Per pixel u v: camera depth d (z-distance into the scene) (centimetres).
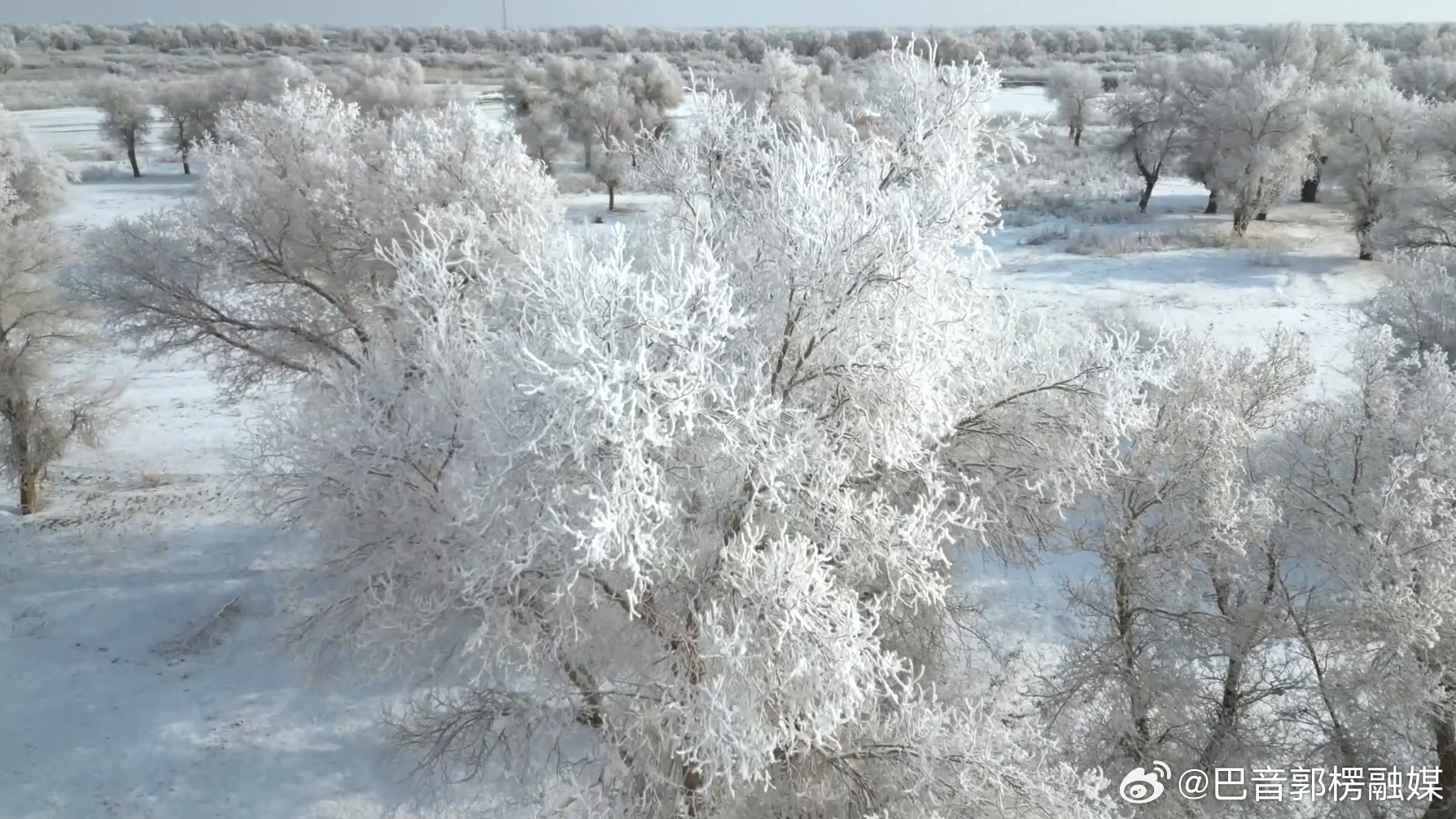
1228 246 3672
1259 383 1170
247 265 1446
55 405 1828
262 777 1173
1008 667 1230
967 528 868
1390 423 1062
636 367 629
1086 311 2684
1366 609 926
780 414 746
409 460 770
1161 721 1093
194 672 1352
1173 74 4419
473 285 991
